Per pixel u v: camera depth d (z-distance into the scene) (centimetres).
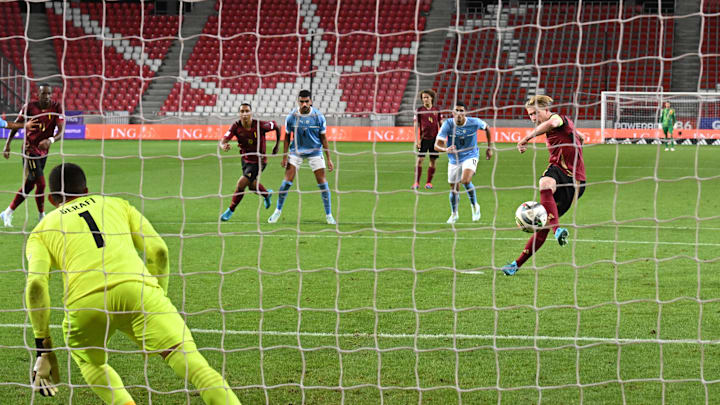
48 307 635
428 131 2288
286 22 6222
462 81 5700
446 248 1452
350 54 5959
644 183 2641
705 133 5034
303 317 968
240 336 895
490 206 2059
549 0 5994
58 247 646
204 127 5412
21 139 4916
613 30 5778
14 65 5694
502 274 1216
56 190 683
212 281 1170
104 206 678
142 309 630
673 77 5500
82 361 652
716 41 5622
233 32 6178
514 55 5772
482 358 815
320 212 1944
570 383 745
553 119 1172
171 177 2836
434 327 922
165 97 5788
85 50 6072
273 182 2712
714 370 773
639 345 852
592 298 1056
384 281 1165
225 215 1780
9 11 6206
